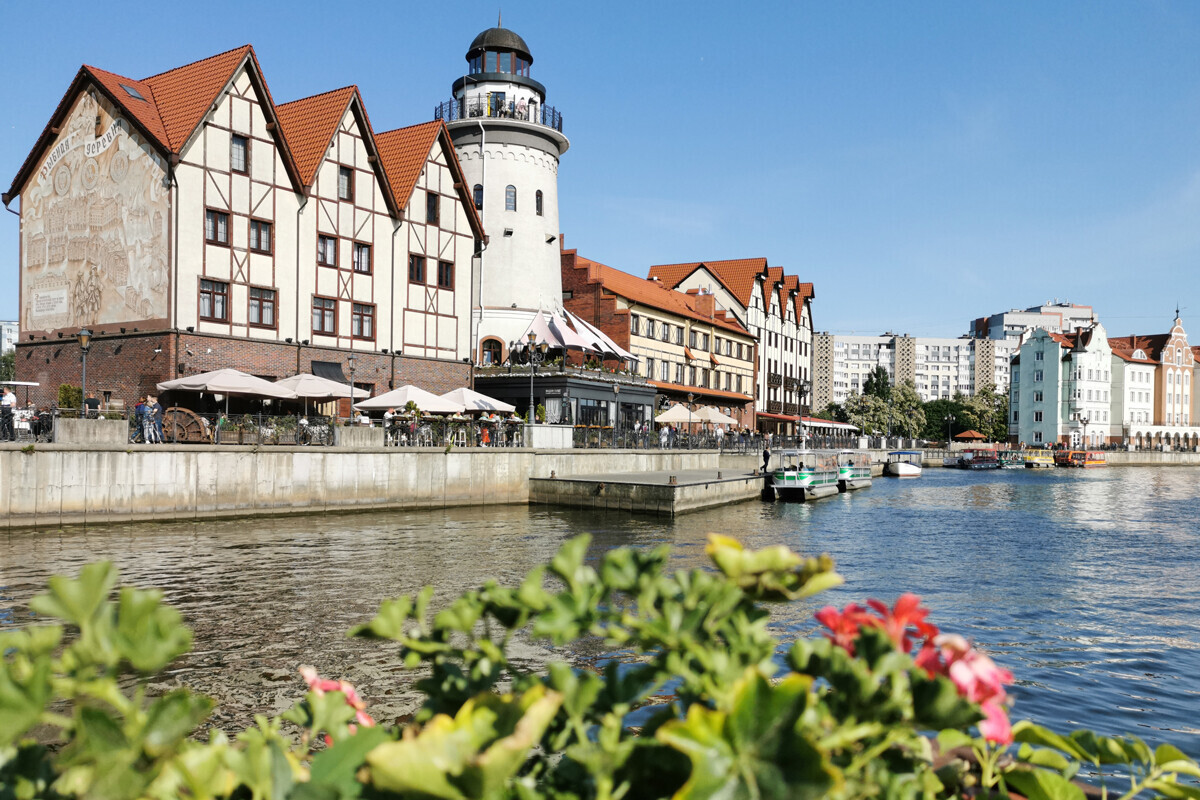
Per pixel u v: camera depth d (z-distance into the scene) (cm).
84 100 3259
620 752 160
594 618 182
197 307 3067
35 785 150
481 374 4581
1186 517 3503
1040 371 12025
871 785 175
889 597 1614
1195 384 12875
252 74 3253
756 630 182
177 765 146
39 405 3384
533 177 4966
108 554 1859
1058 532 2880
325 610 1373
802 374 9025
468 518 2883
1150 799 653
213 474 2514
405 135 4159
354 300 3653
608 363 5394
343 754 173
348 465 2855
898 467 7325
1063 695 1009
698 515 3284
